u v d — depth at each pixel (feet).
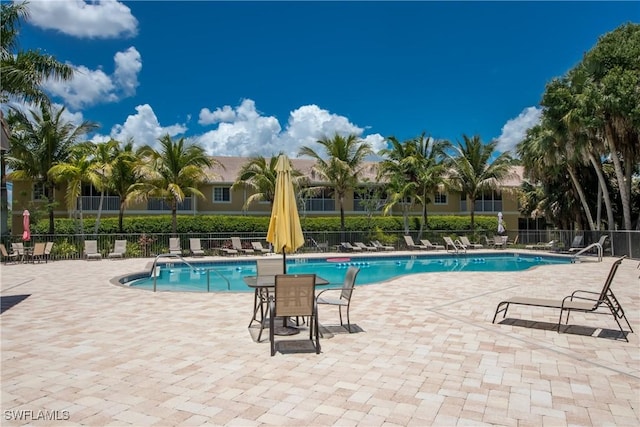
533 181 102.89
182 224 91.56
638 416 12.80
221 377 16.05
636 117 65.00
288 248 23.22
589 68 72.90
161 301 31.94
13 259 66.49
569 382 15.51
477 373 16.46
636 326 23.85
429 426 12.17
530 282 42.06
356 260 77.20
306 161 121.49
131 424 12.28
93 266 59.77
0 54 61.98
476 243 99.30
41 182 82.84
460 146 104.78
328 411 13.14
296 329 23.26
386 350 19.48
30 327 23.84
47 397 14.19
